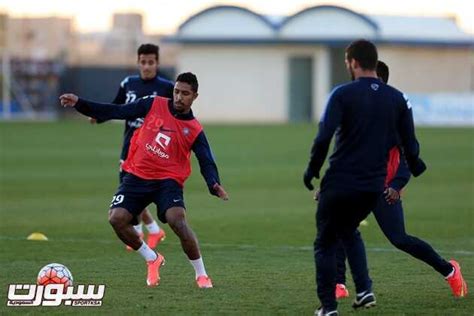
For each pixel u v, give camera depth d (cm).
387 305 2859
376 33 15562
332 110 2562
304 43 15775
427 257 2917
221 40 16000
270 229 4531
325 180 2616
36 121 14762
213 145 10019
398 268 3475
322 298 2625
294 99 16125
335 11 15738
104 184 6525
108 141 10688
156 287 3097
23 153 9044
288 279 3247
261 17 15962
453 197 5928
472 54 16562
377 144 2597
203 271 3103
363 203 2611
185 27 16162
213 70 16225
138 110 3089
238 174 7262
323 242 2647
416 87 16050
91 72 15962
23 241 4112
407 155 2717
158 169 3070
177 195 3070
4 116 15738
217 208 5338
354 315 2731
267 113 16138
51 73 15950
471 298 2959
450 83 16412
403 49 15850
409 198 5869
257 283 3173
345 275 3075
